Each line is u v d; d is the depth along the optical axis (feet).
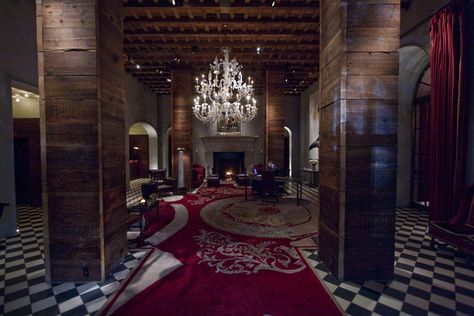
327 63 10.02
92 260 8.93
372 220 8.97
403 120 20.33
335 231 9.25
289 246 12.35
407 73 19.52
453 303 7.71
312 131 35.91
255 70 30.17
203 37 21.52
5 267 10.21
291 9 17.39
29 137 21.03
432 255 11.27
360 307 7.51
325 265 10.22
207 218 17.65
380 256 9.03
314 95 34.96
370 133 8.85
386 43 8.73
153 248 12.09
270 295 8.07
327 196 10.05
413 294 8.20
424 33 15.65
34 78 16.35
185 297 7.97
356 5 8.64
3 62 14.25
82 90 8.70
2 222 13.97
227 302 7.70
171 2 16.26
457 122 12.72
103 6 9.10
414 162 20.52
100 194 8.84
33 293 8.29
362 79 8.76
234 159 42.22
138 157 46.47
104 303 7.70
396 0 8.68
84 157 8.80
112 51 9.76
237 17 18.88
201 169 36.24
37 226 15.96
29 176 21.91
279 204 22.17
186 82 28.30
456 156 12.79
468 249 10.06
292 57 26.55
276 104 29.14
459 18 12.75
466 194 12.08
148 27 20.03
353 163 8.87
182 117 28.40
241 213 19.04
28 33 15.85
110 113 9.57
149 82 35.55
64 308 7.47
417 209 19.90
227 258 10.93
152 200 15.65
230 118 34.71
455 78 12.94
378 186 8.94
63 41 8.66
